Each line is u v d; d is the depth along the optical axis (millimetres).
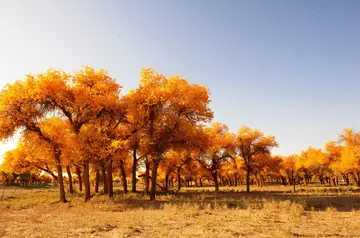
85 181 23016
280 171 70750
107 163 25109
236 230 10102
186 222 11969
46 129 24484
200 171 43656
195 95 24453
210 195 31359
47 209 18719
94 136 21953
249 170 41062
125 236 9461
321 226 10633
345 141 43156
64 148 23234
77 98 22078
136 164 34938
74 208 18812
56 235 9891
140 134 25766
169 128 24969
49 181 104750
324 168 62188
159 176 62906
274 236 9008
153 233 9875
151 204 19891
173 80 24547
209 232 9758
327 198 22625
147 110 24391
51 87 22000
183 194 33656
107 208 18172
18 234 10188
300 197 24578
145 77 25312
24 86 21984
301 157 69375
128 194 29031
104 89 24312
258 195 30094
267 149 42219
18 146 34469
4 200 27859
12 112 21906
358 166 42594
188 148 27234
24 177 80188
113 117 24922
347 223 11203
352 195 25781
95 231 10516
